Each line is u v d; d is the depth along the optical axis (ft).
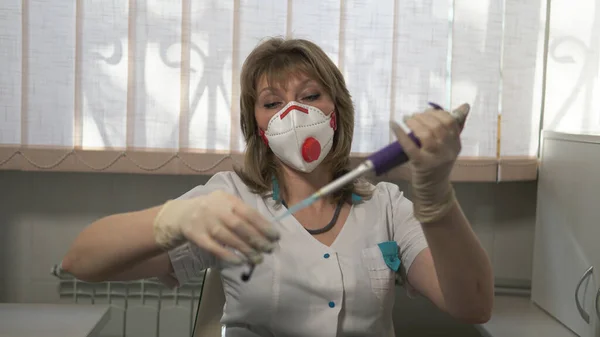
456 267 3.43
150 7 6.18
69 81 6.24
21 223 6.61
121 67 6.23
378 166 2.77
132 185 6.63
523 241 6.89
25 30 6.17
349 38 6.32
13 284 6.64
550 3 6.53
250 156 4.53
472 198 6.86
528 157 6.55
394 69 6.34
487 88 6.42
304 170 4.27
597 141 4.99
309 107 4.25
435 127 2.76
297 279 4.08
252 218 2.67
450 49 6.38
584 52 6.54
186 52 6.21
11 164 6.22
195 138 6.29
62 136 6.25
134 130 6.25
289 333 4.09
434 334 6.81
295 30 6.28
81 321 5.41
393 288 4.34
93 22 6.19
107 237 3.22
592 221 5.05
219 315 4.71
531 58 6.46
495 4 6.37
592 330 5.00
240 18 6.23
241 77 4.52
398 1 6.31
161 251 3.15
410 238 4.36
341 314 4.10
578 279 5.26
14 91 6.23
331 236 4.32
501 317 5.79
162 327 6.70
